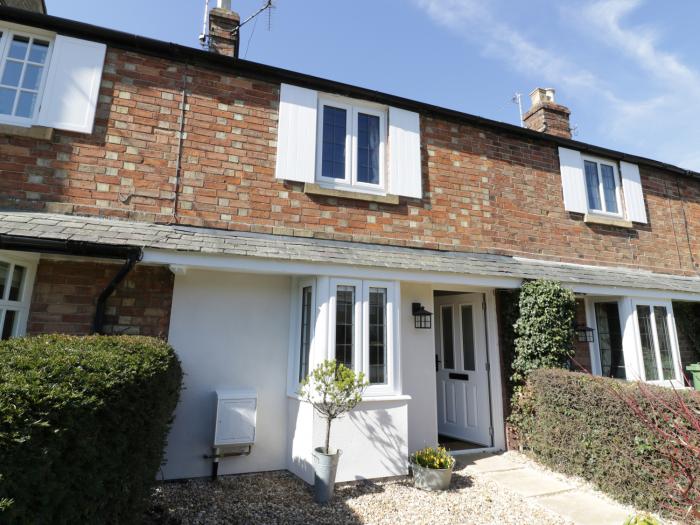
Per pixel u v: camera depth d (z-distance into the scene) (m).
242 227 5.93
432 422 6.58
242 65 6.29
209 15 7.25
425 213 7.20
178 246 4.77
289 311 6.12
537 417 6.41
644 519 3.17
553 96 10.36
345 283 5.68
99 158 5.44
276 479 5.34
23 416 1.84
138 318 5.31
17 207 4.99
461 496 4.98
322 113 6.93
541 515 4.49
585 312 8.27
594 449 5.26
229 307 5.77
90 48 5.65
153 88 5.89
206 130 6.04
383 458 5.50
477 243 7.49
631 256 9.05
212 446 5.26
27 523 1.79
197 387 5.44
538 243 8.07
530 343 6.62
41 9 8.15
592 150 9.08
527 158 8.41
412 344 6.68
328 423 4.91
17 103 5.36
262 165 6.23
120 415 2.54
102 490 2.34
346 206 6.64
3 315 4.57
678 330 9.23
